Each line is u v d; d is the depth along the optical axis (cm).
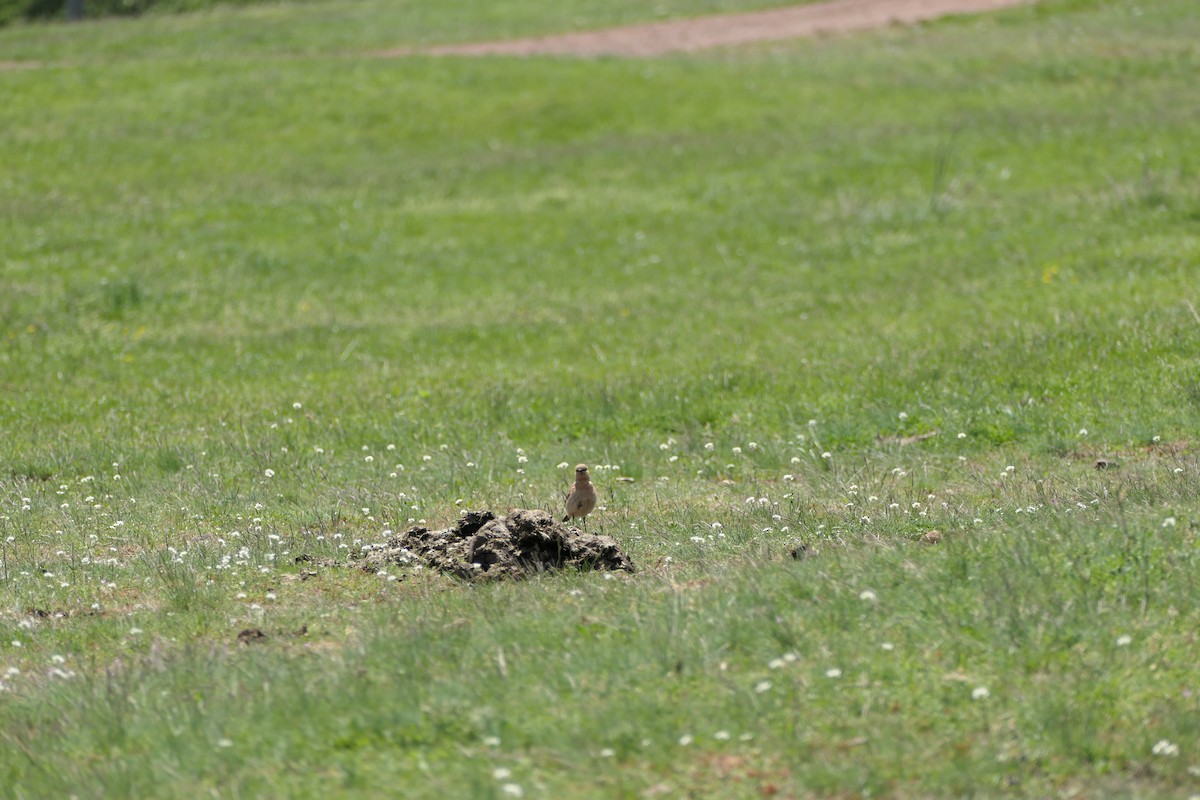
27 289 8575
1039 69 12750
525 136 11962
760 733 2366
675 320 7581
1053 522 3312
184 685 2683
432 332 7594
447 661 2717
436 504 4366
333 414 5834
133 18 18988
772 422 5375
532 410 5725
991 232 8750
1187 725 2323
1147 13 14275
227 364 7100
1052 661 2562
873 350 6372
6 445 5456
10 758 2419
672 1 17075
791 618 2788
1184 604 2739
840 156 10931
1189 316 6106
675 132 11856
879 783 2202
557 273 8831
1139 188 9025
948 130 11344
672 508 4200
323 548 3791
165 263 9138
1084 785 2203
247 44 15675
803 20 15525
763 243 9175
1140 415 4962
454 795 2188
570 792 2209
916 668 2561
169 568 3572
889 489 4303
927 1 15762
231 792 2230
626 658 2638
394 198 10562
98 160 11425
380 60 13900
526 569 3434
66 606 3381
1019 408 5144
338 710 2484
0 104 12650
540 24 16388
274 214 10219
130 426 5775
